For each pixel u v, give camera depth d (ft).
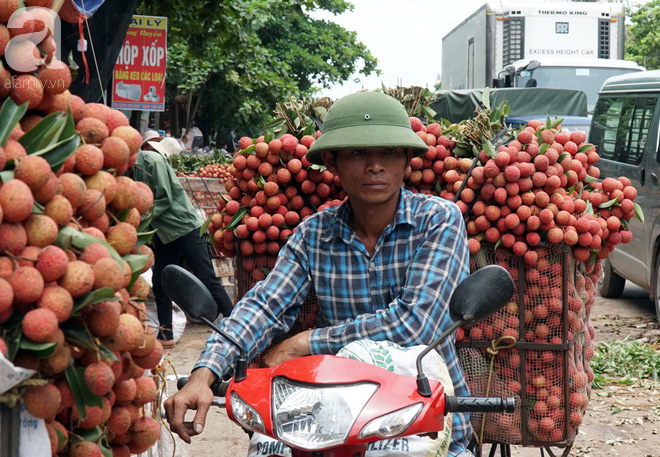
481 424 10.59
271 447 7.45
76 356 5.05
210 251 25.98
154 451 10.65
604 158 30.66
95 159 5.30
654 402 18.38
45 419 4.91
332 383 6.51
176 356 21.49
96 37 14.33
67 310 4.62
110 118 5.85
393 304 8.16
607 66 51.42
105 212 5.62
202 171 31.04
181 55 60.54
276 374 6.86
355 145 8.12
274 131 11.94
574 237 10.64
